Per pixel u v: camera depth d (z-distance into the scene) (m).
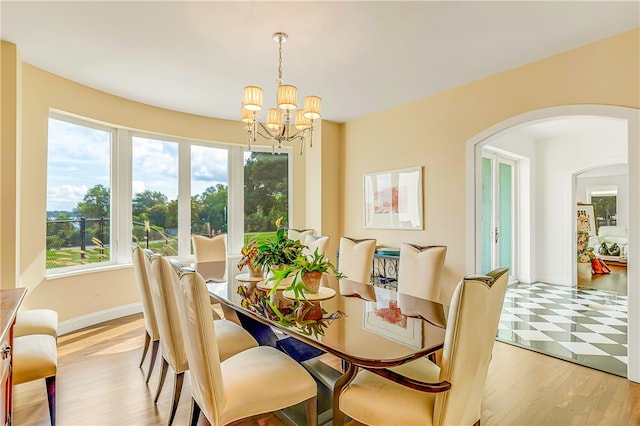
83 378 2.55
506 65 3.16
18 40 2.69
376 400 1.50
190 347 1.55
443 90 3.79
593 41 2.72
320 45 2.76
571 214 5.68
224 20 2.40
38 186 3.31
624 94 2.58
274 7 2.24
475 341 1.37
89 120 3.82
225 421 1.48
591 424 2.00
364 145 4.80
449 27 2.50
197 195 4.93
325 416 2.05
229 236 5.18
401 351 1.46
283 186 5.55
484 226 5.18
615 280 6.14
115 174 4.19
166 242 4.63
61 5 2.22
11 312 1.60
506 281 1.52
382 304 2.22
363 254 3.02
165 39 2.67
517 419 2.05
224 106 4.38
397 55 2.94
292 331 1.70
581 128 5.29
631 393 2.33
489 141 3.52
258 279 2.82
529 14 2.33
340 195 5.18
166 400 2.26
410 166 4.17
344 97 4.01
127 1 2.18
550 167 5.90
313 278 2.24
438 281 2.48
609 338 3.36
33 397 2.29
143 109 4.28
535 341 3.29
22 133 3.15
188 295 1.46
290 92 2.41
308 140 5.27
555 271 5.86
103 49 2.84
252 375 1.64
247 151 5.36
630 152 2.55
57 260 3.59
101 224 4.05
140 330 3.62
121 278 4.14
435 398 1.39
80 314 3.70
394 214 4.37
